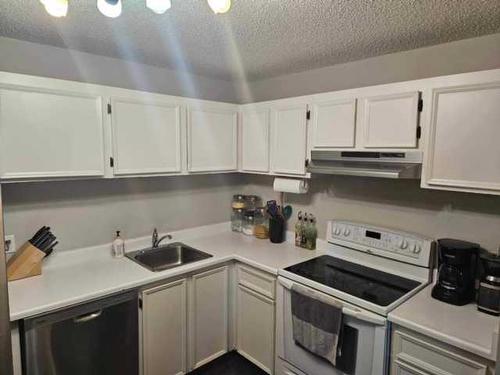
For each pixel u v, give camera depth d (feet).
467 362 4.68
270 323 7.48
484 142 5.04
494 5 4.77
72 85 6.24
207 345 8.05
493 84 4.89
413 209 6.91
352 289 6.22
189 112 8.04
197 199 9.66
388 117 6.09
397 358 5.42
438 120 5.49
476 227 6.10
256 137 8.68
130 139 7.09
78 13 5.18
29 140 5.84
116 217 8.07
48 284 6.30
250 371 8.12
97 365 6.20
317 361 6.44
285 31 5.91
